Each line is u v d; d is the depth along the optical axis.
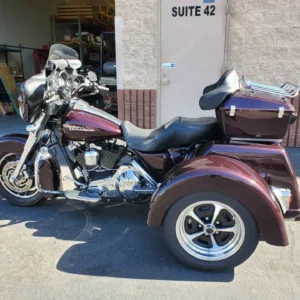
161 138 2.75
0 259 2.60
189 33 5.60
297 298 2.16
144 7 5.59
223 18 5.43
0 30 9.93
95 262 2.56
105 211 3.44
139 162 2.91
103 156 2.97
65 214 3.37
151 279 2.37
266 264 2.53
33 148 3.22
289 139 5.58
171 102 5.97
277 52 5.38
